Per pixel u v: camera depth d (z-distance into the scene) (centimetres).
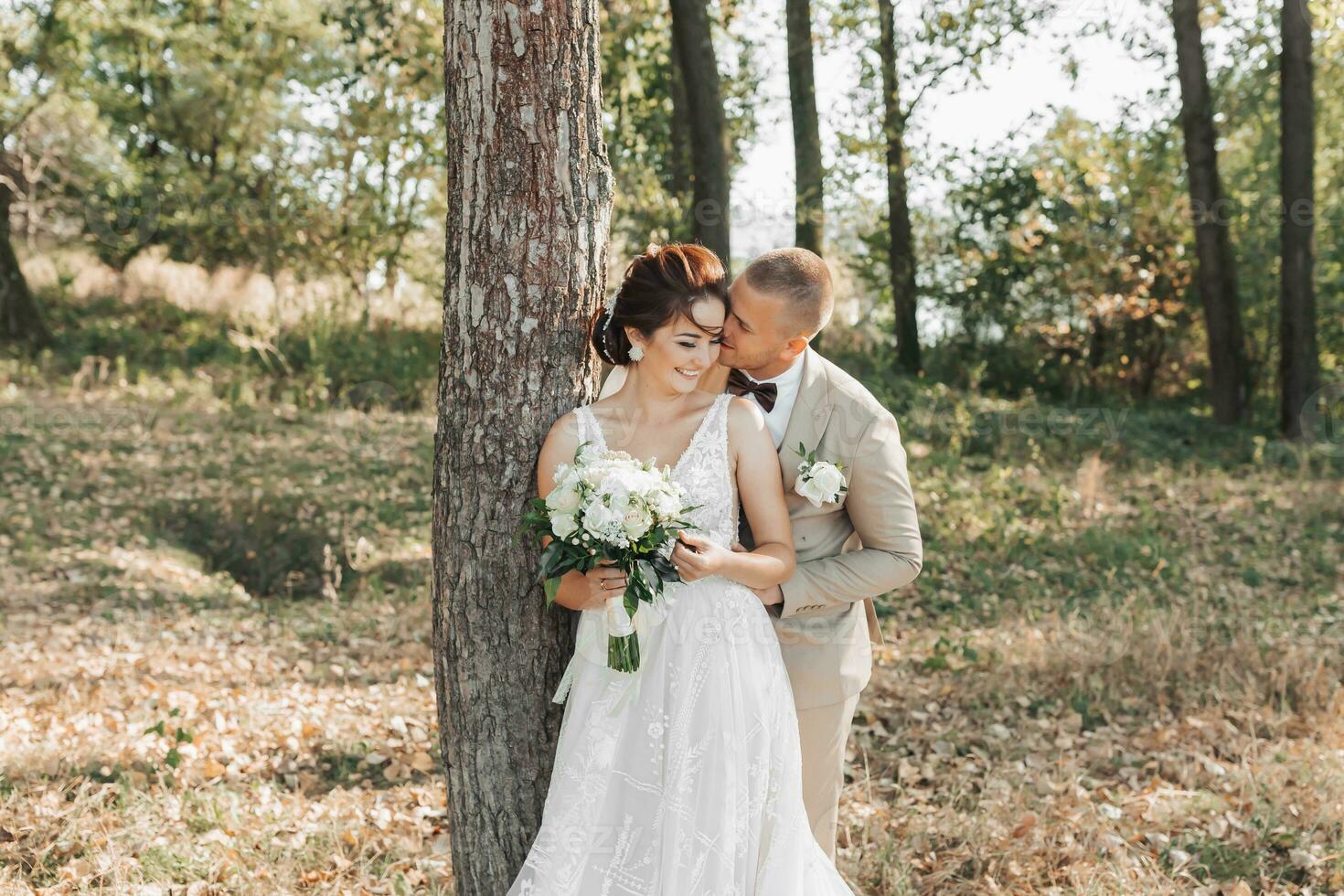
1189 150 1455
